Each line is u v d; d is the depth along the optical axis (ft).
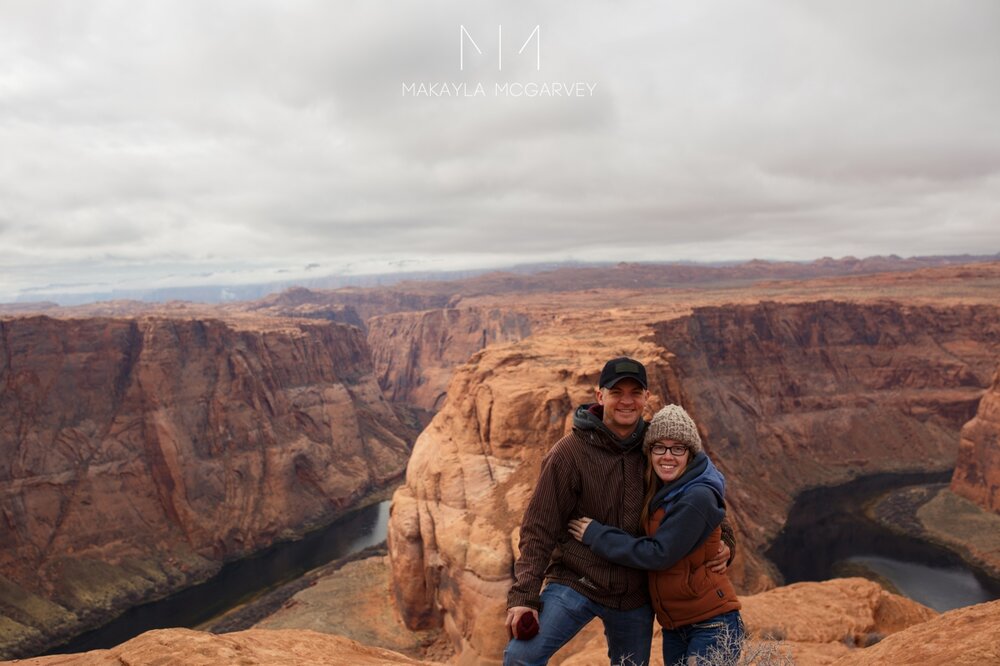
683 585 17.93
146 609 317.42
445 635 189.57
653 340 350.23
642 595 18.61
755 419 538.47
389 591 233.35
